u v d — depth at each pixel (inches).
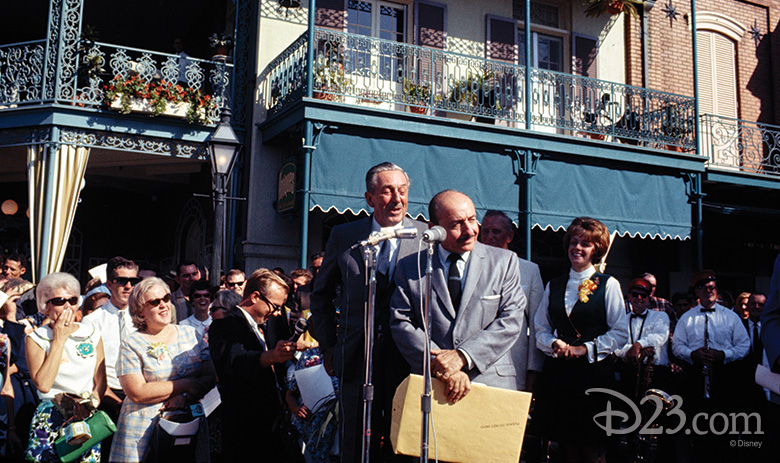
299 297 212.8
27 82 402.3
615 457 184.1
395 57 392.5
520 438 125.6
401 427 125.5
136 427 145.3
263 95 417.4
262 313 174.2
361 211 407.2
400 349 137.4
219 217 293.1
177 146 403.5
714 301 258.1
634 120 442.3
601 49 499.5
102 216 566.9
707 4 529.3
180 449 144.8
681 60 515.8
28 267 514.0
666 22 515.5
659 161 435.8
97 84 388.2
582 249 171.0
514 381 141.8
